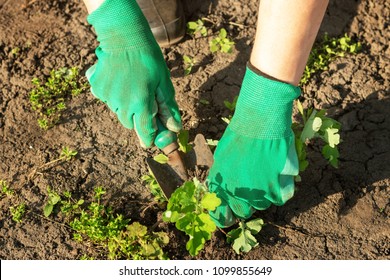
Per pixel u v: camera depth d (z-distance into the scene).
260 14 1.10
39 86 1.42
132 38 1.23
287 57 1.10
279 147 1.18
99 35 1.24
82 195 1.33
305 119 1.25
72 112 1.40
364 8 1.49
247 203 1.22
